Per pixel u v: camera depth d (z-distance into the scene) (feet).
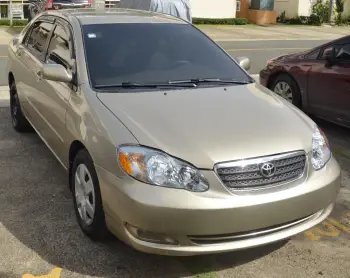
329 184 11.81
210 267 11.89
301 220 11.62
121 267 11.75
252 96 13.93
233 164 10.75
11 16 64.23
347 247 13.01
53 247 12.46
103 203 11.34
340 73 21.01
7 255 12.04
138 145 10.94
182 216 10.27
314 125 13.14
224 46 54.80
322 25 92.02
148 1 44.34
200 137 11.26
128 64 14.28
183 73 14.57
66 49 15.19
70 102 13.55
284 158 11.27
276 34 72.18
